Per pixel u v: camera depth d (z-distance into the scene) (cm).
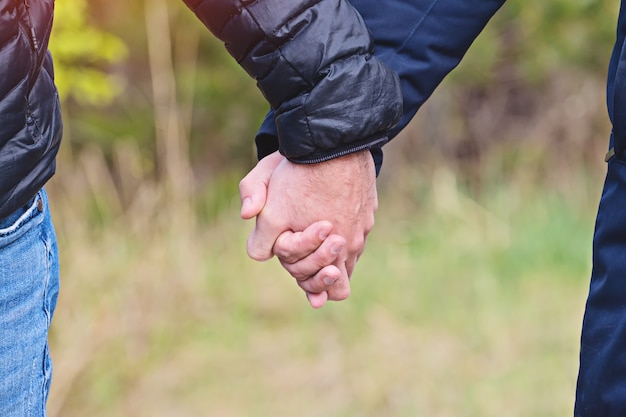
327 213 187
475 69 654
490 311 453
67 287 429
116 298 432
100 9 580
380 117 175
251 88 652
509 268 509
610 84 165
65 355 392
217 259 513
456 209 578
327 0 171
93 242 485
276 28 167
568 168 658
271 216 191
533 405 373
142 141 609
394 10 192
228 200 616
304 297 477
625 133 155
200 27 597
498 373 402
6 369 157
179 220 509
